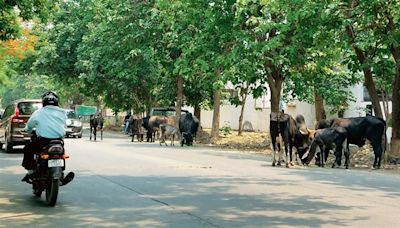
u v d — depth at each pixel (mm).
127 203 9766
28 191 11422
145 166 16328
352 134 17969
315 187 12125
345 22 17844
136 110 46094
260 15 22203
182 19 26453
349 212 8984
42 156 9656
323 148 18312
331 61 25266
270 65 24422
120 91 42656
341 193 11227
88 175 13945
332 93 27641
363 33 20047
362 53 20516
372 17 17328
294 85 29422
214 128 31750
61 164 9656
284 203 9820
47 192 9805
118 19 32594
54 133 10039
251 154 23047
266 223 8016
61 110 10375
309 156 18266
